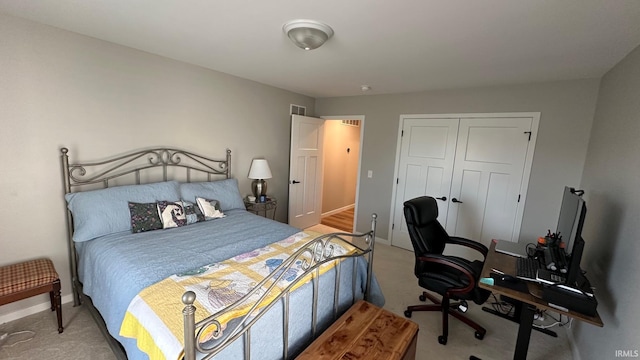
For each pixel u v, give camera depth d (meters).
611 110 2.27
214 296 1.43
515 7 1.51
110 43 2.47
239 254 2.03
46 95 2.18
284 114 4.36
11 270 2.00
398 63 2.60
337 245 2.19
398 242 4.25
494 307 2.73
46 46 2.14
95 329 2.13
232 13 1.77
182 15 1.84
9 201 2.09
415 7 1.56
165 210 2.54
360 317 1.78
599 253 2.01
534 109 3.11
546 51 2.13
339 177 6.16
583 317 1.47
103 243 2.08
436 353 2.11
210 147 3.40
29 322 2.17
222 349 1.16
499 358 2.08
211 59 2.84
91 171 2.47
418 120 3.91
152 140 2.87
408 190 4.08
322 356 1.44
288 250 2.08
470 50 2.19
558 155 3.02
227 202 3.22
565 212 2.08
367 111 4.35
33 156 2.16
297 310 1.60
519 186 3.28
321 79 3.43
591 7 1.47
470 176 3.59
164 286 1.50
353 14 1.68
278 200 4.50
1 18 1.94
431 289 2.28
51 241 2.31
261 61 2.81
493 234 3.50
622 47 1.94
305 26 1.81
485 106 3.40
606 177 2.12
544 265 1.96
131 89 2.65
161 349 1.15
